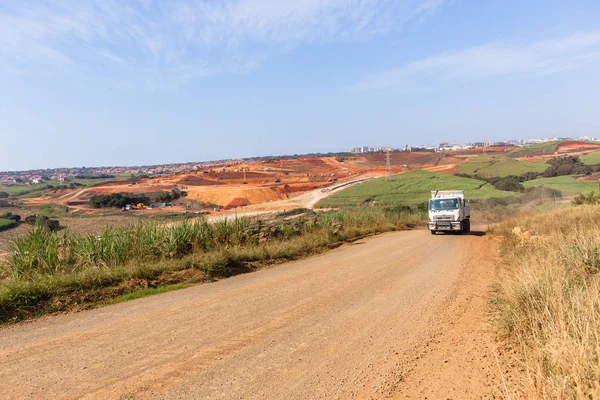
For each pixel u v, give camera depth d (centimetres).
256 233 1712
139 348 554
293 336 612
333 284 1012
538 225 2038
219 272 1146
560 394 339
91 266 1023
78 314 739
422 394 430
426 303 825
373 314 741
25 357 520
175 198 9956
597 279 646
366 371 488
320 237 1900
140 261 1123
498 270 1215
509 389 425
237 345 570
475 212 5600
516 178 10981
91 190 10656
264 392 427
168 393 420
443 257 1532
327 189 11538
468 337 615
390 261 1420
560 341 415
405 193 9669
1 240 1079
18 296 752
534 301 589
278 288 964
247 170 17900
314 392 430
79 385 436
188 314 730
